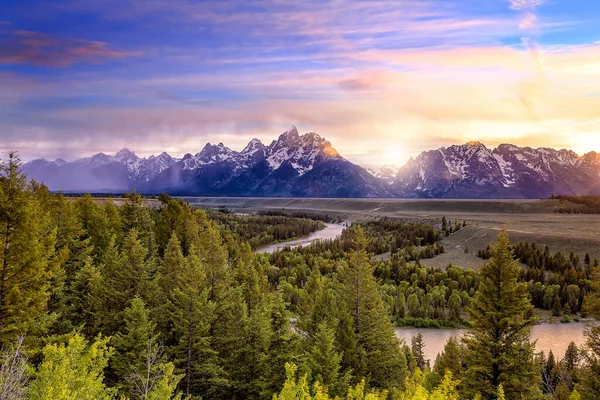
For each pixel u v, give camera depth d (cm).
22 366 1638
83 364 1861
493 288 3250
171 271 4719
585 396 3061
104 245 5709
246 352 3619
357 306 4434
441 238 19675
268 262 12862
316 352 3238
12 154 2611
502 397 2239
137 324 3238
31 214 2659
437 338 8456
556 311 9700
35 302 2667
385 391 2533
